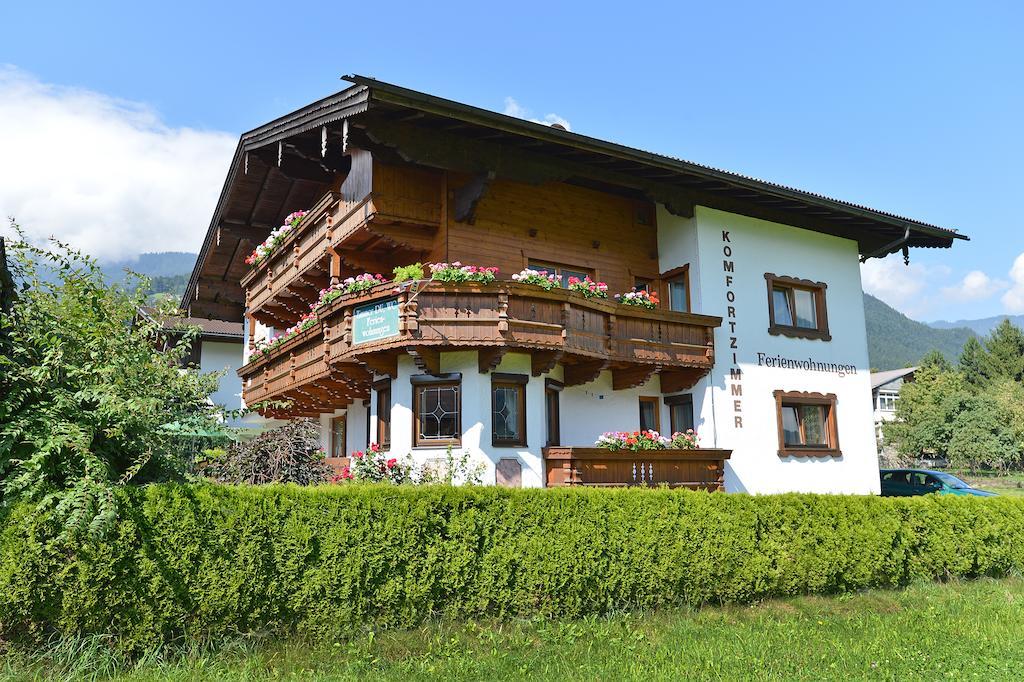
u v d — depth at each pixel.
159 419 7.91
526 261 15.80
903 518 11.88
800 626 9.11
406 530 8.09
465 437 13.02
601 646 7.99
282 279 18.91
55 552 6.64
